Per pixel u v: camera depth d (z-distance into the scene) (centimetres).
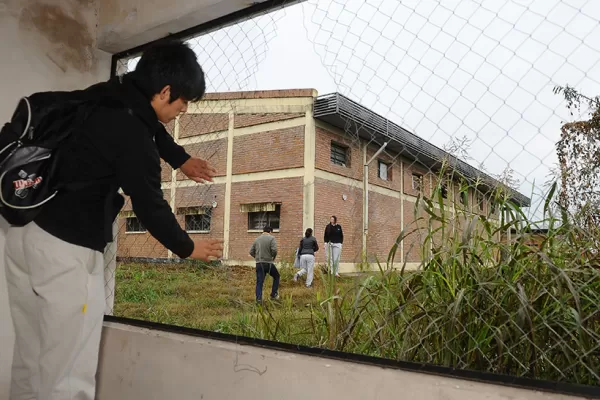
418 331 151
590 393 92
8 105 218
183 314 359
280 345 145
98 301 139
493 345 138
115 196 141
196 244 139
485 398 104
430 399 112
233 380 151
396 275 162
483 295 139
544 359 132
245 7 185
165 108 142
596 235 135
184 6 197
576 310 127
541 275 135
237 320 253
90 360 139
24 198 126
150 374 177
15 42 221
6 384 216
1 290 216
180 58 138
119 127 131
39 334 132
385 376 119
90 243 135
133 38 230
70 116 133
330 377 129
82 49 244
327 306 184
